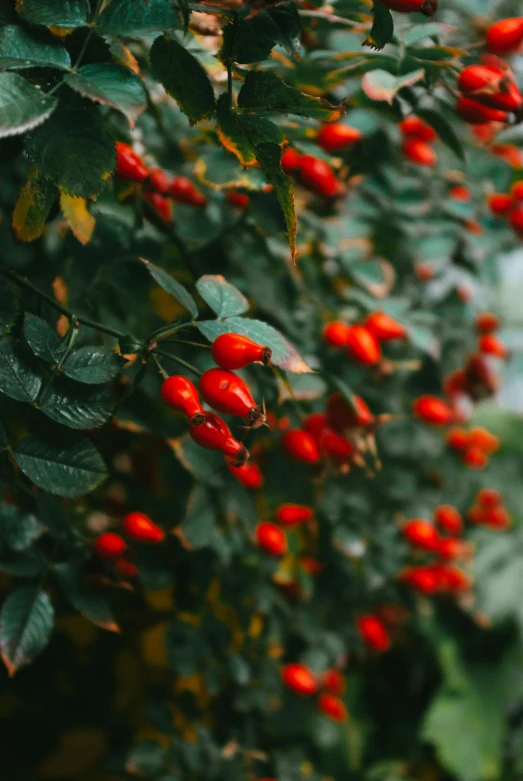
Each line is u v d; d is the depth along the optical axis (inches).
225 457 27.6
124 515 29.3
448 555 38.2
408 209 31.7
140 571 28.7
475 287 41.0
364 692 48.3
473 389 40.1
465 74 23.8
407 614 40.8
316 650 35.7
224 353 21.9
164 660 33.7
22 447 22.1
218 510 28.5
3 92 20.0
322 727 38.5
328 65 26.4
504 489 47.9
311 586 34.5
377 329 30.4
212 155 26.6
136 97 20.4
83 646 33.4
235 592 31.4
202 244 28.4
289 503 31.1
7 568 24.3
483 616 45.9
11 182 27.1
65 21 20.7
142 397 26.7
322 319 31.0
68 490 22.0
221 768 31.0
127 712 34.7
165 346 26.8
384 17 21.5
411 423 36.6
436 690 48.8
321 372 27.7
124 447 28.9
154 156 28.2
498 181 35.2
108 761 32.3
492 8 35.2
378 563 36.7
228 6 21.2
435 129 26.5
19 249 27.4
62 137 20.6
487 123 24.8
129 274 27.1
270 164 21.3
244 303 23.0
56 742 34.3
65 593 24.8
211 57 25.6
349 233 31.2
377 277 31.2
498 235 35.6
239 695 32.9
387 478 35.9
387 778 44.6
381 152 31.1
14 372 22.0
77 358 22.3
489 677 47.4
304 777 34.0
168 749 31.0
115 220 26.7
